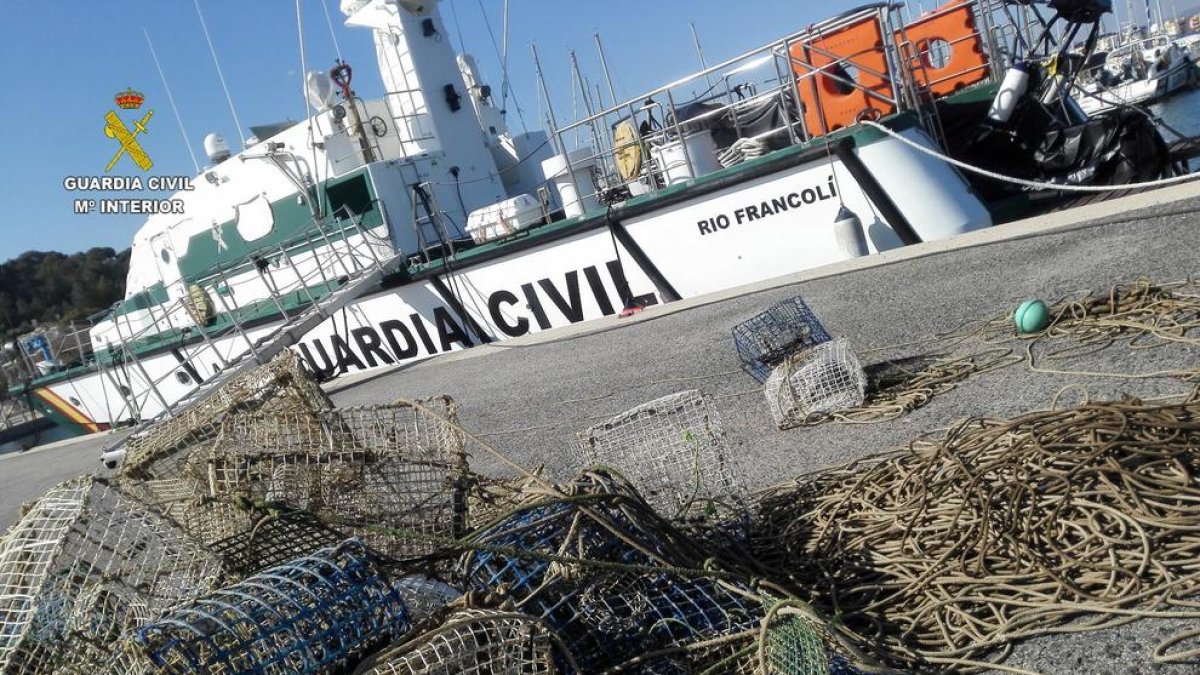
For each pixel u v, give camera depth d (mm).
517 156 16875
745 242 10945
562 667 2934
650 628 3139
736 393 6980
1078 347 5418
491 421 8555
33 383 21922
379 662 2557
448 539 3318
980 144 11102
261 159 15023
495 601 2949
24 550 3488
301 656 2633
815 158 10188
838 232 10031
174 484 4250
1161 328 5207
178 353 17406
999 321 6379
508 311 13125
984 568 3295
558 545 3291
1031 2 11117
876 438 5102
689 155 11461
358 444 4590
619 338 10312
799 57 11383
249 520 3693
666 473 4484
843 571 3635
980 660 2949
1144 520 3137
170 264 17375
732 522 4148
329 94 14500
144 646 2568
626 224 11680
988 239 8602
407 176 14508
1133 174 10125
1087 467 3396
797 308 7008
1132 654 2732
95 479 3801
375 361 14891
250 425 4477
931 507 3760
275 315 15312
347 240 13805
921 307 7395
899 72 10672
